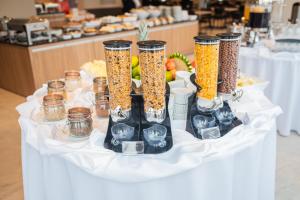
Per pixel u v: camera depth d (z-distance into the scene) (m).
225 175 1.05
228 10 8.59
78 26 4.44
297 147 2.46
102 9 8.91
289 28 2.98
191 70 1.50
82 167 0.96
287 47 2.53
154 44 0.93
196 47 1.04
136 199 0.99
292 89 2.45
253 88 1.59
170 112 1.17
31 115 1.30
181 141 1.05
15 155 2.50
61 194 1.14
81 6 8.35
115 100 1.01
